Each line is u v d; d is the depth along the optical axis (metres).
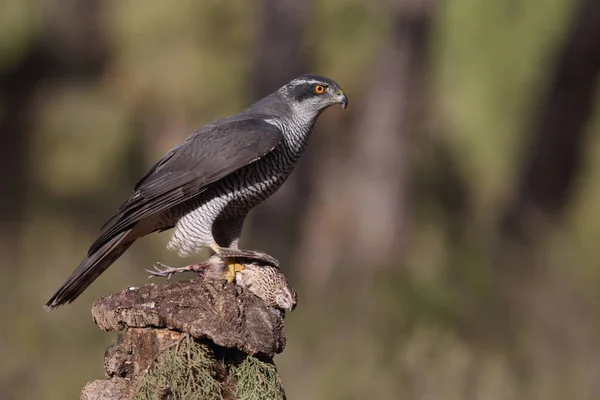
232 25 18.39
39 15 21.86
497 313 13.02
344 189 18.08
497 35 18.52
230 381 6.11
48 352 12.73
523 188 18.34
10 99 21.58
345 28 17.58
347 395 12.17
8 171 20.23
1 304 13.50
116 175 19.89
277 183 7.98
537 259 13.78
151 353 6.07
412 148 17.95
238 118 8.05
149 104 19.08
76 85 21.64
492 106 18.44
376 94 17.81
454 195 17.86
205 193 7.68
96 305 6.21
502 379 12.53
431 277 13.36
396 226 17.50
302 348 12.66
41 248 15.51
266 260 6.95
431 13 17.77
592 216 14.70
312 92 8.22
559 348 12.88
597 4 17.81
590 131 18.36
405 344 12.59
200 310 6.05
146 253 13.81
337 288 13.90
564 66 18.16
